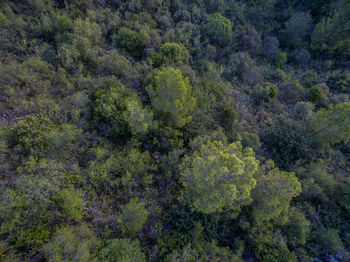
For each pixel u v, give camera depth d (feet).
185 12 70.28
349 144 55.62
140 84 48.21
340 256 35.35
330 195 43.91
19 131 31.09
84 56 47.52
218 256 28.32
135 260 25.00
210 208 27.68
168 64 52.60
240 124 50.65
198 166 28.22
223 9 81.30
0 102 35.73
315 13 98.73
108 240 26.32
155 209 31.24
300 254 33.91
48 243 22.95
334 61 82.02
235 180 28.12
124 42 53.98
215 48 66.80
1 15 44.65
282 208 30.78
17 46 44.24
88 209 29.45
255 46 77.10
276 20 95.25
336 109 45.32
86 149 35.42
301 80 74.49
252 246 33.22
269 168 36.24
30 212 24.70
